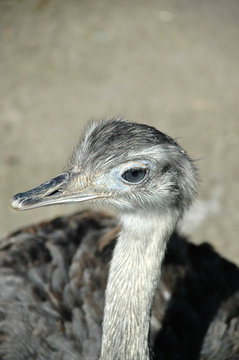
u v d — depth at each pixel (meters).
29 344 7.34
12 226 11.23
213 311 7.77
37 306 7.59
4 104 13.73
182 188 6.27
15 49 15.25
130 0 17.27
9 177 12.02
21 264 7.93
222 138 13.26
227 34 16.38
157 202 6.14
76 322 7.46
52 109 13.68
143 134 6.14
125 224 6.29
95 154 6.20
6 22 16.03
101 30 15.99
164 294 7.77
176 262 8.06
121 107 13.84
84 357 7.23
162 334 7.50
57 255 7.98
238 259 10.87
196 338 7.53
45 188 6.19
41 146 12.77
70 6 16.78
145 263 6.19
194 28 16.42
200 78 14.85
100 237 8.16
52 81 14.45
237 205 11.79
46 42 15.50
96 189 6.19
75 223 8.44
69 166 6.53
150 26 16.28
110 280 6.22
